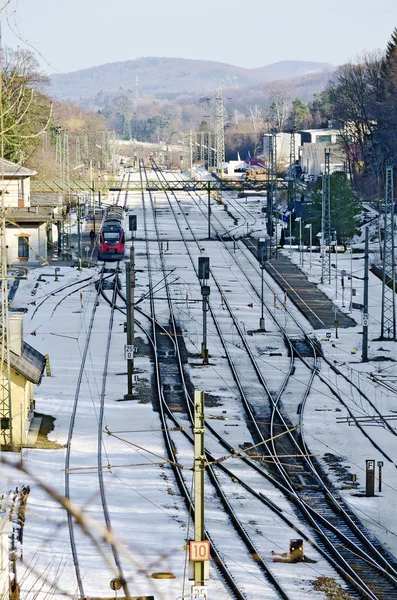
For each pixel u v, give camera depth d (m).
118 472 139.12
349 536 120.38
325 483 142.75
